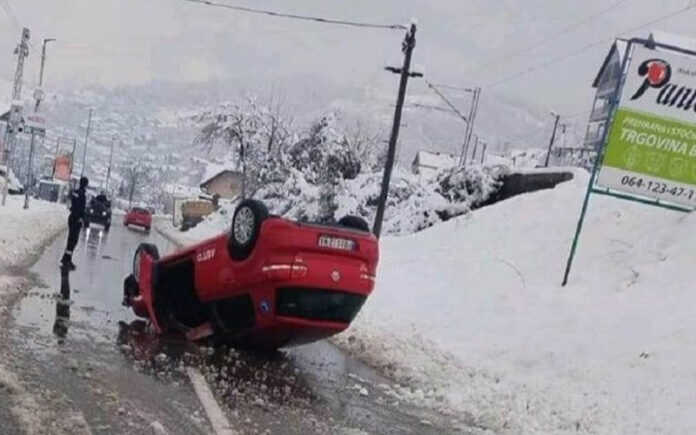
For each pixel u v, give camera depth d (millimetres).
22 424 5281
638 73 14070
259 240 8820
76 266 16750
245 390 7508
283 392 7719
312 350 10781
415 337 12062
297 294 8797
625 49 14305
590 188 14672
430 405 8289
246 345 9812
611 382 9531
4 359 6895
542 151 52781
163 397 6656
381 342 11469
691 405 8438
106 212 38656
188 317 10258
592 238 17578
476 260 19484
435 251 22359
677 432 7727
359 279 9047
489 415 7996
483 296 15773
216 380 7707
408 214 32094
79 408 5883
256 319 9094
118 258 20922
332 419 6957
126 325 10016
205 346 9562
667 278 13523
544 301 14180
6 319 8773
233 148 56656
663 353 10102
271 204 44719
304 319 8875
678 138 14133
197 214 66625
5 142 54688
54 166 72125
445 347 12352
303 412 7027
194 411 6398
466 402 8492
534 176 27438
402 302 16688
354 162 46062
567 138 58688
